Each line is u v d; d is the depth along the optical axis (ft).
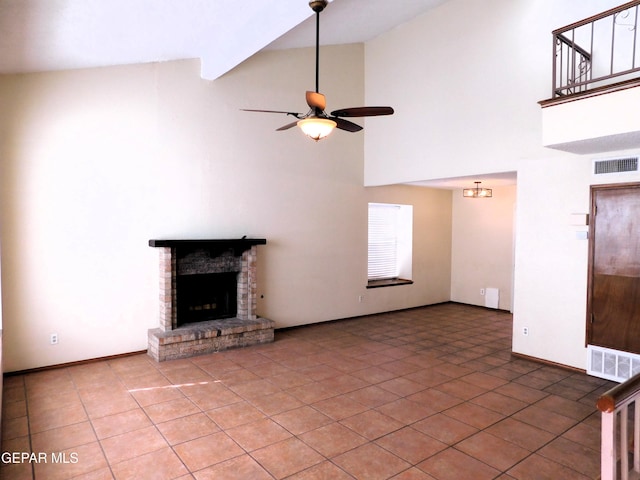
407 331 21.03
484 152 17.49
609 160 14.14
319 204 22.04
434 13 19.27
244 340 18.02
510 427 11.03
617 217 14.05
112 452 9.73
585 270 14.92
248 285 18.99
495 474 8.94
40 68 14.05
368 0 17.03
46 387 13.39
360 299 24.11
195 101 17.87
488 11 17.17
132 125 16.34
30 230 14.39
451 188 27.25
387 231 27.02
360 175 23.59
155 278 17.11
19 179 14.14
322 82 21.70
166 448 9.93
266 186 20.08
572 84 12.35
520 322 16.80
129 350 16.60
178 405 12.24
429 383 14.07
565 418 11.56
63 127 14.89
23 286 14.35
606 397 6.26
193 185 17.90
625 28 13.76
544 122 12.83
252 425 11.07
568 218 15.26
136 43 13.78
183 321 18.13
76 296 15.37
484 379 14.47
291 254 21.13
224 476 8.84
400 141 21.34
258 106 19.69
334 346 18.33
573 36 12.98
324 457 9.57
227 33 14.21
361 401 12.60
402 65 21.02
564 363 15.55
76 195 15.23
